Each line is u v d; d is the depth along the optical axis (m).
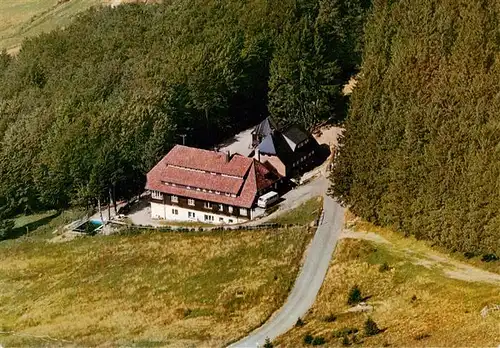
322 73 162.00
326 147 158.88
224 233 133.88
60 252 137.12
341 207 136.00
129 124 156.12
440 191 117.50
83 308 116.25
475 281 106.00
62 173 153.88
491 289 101.75
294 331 100.12
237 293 113.69
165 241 134.62
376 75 138.12
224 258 125.38
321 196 140.50
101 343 103.69
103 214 149.25
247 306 109.94
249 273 119.31
